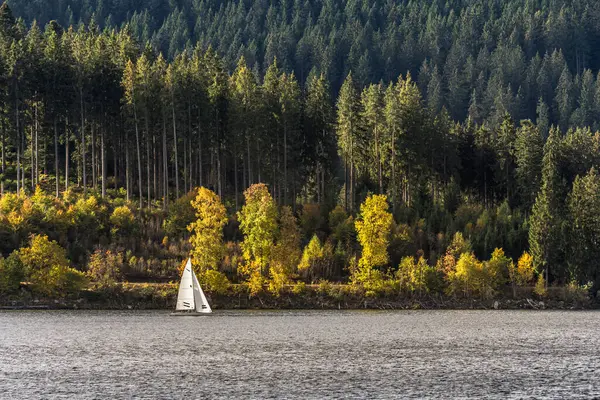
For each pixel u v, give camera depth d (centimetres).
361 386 11538
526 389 11406
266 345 15362
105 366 12900
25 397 10656
